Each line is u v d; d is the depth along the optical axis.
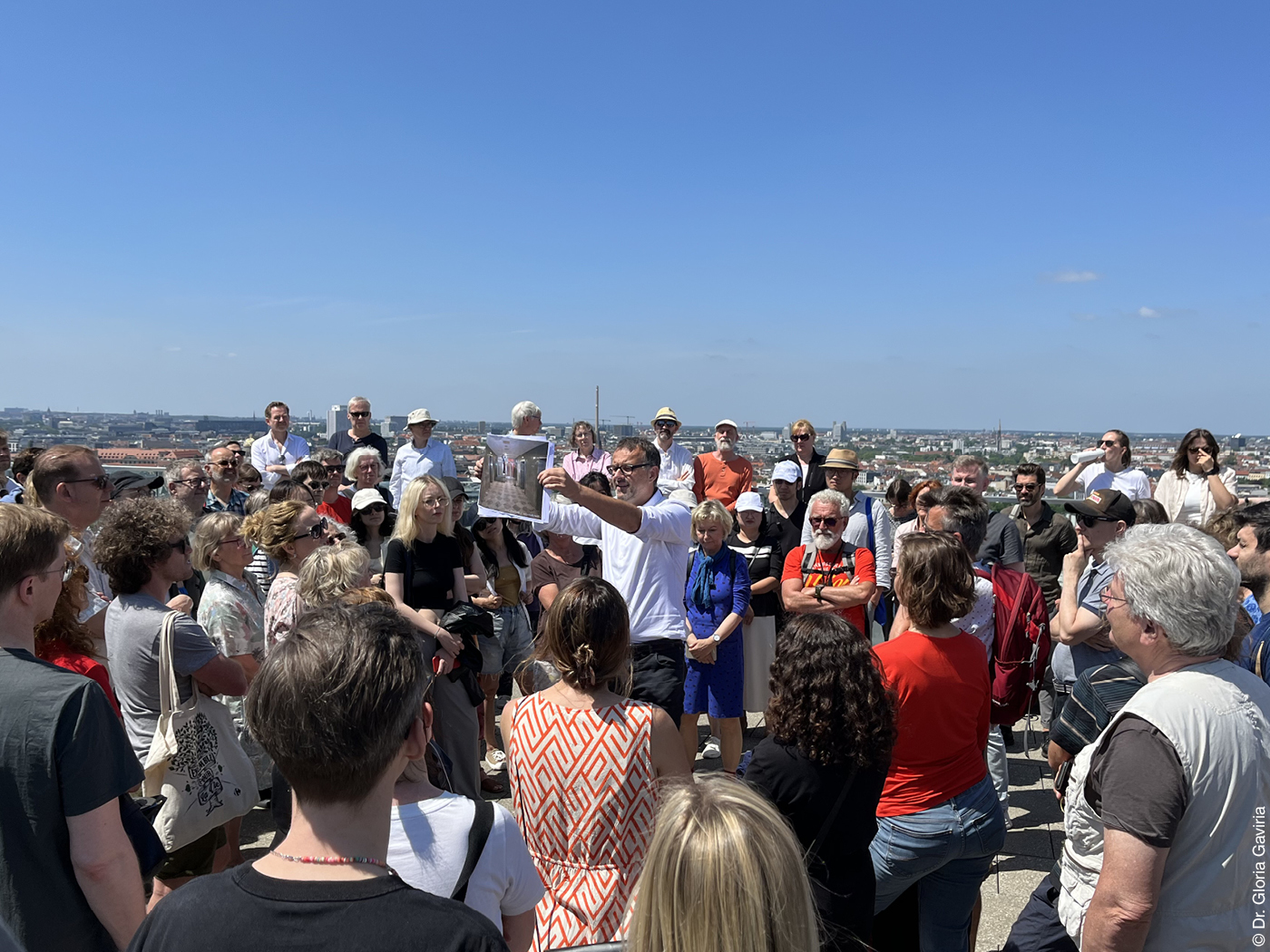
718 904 1.28
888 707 2.32
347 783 1.22
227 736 3.07
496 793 4.86
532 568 5.84
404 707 1.28
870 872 2.34
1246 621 2.13
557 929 2.29
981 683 2.66
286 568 3.98
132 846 1.92
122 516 3.08
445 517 4.27
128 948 1.17
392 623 1.37
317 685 1.22
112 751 1.88
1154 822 1.71
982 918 3.56
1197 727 1.75
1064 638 3.75
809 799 2.24
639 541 4.11
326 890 1.14
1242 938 1.74
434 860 1.68
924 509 5.93
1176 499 7.22
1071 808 2.05
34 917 1.81
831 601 5.05
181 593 5.09
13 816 1.79
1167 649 1.92
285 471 8.55
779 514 6.49
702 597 4.93
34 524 1.98
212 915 1.12
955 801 2.58
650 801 2.37
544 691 2.54
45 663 1.92
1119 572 2.00
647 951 1.34
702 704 4.96
